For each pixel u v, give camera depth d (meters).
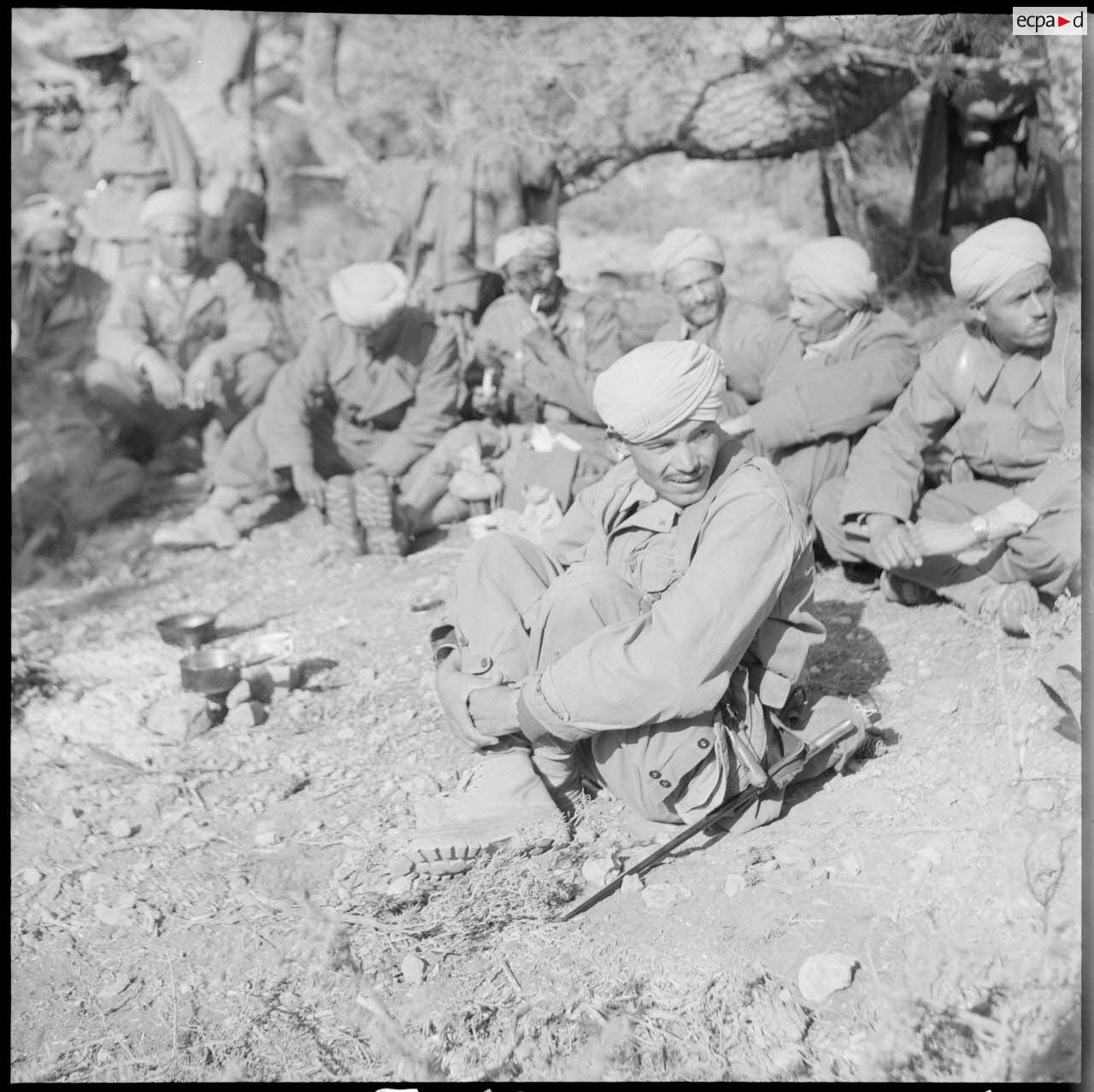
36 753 4.30
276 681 4.65
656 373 3.19
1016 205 6.70
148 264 6.81
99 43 7.18
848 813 3.60
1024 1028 2.96
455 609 3.59
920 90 7.70
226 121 8.01
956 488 4.68
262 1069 3.02
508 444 6.04
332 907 3.45
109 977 3.28
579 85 7.66
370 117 8.30
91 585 5.75
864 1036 2.97
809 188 8.51
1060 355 4.40
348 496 5.78
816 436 4.90
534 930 3.29
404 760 4.15
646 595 3.39
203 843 3.79
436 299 7.04
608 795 3.70
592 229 9.06
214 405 6.57
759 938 3.20
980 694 4.05
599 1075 2.94
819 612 4.76
